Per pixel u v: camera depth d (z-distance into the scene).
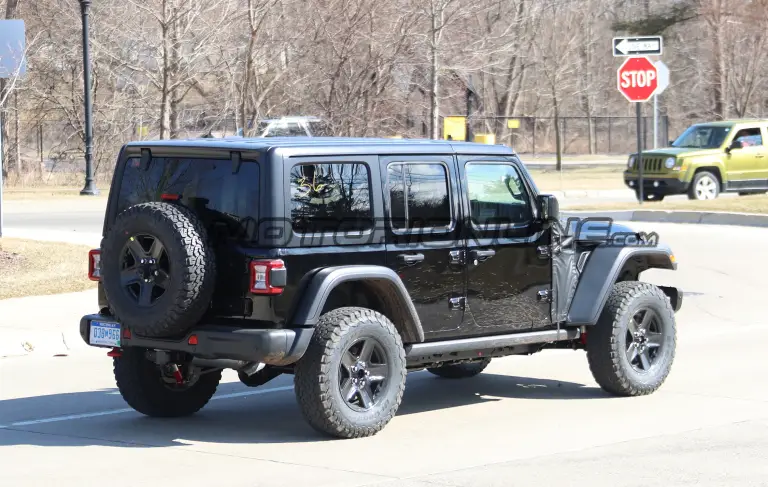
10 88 30.55
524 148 74.12
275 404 11.82
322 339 9.53
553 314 11.36
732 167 36.47
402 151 10.26
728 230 28.67
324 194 9.74
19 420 10.98
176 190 9.96
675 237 27.22
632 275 12.68
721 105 53.41
